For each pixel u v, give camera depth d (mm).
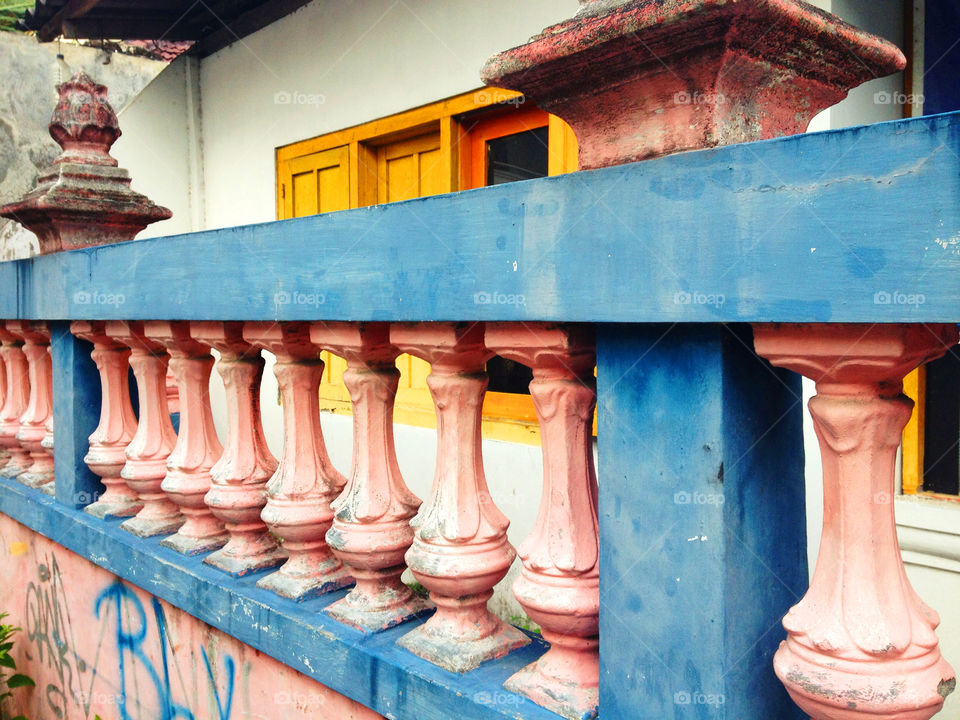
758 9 959
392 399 1760
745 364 1106
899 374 1000
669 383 1128
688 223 1034
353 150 5867
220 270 1909
